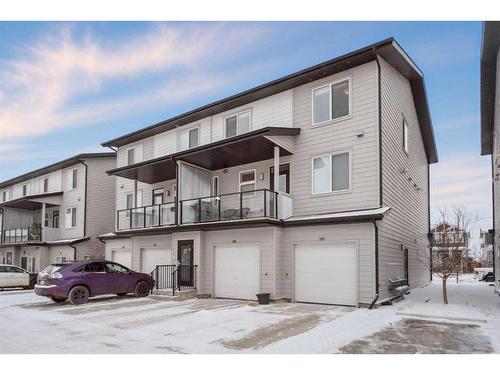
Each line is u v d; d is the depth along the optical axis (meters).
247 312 11.20
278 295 13.62
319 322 9.45
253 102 16.58
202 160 16.44
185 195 16.48
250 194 15.96
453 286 20.47
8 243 28.38
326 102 14.35
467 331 8.33
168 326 9.14
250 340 7.62
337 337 7.78
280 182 15.34
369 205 12.82
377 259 11.95
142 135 21.30
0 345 7.38
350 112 13.62
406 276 16.34
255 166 16.48
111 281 14.47
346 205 13.34
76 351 6.87
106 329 8.86
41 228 26.66
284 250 14.02
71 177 27.17
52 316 10.80
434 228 25.14
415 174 19.55
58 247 26.20
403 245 15.83
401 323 9.24
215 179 17.81
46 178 29.66
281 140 14.29
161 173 19.08
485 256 44.59
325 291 12.93
